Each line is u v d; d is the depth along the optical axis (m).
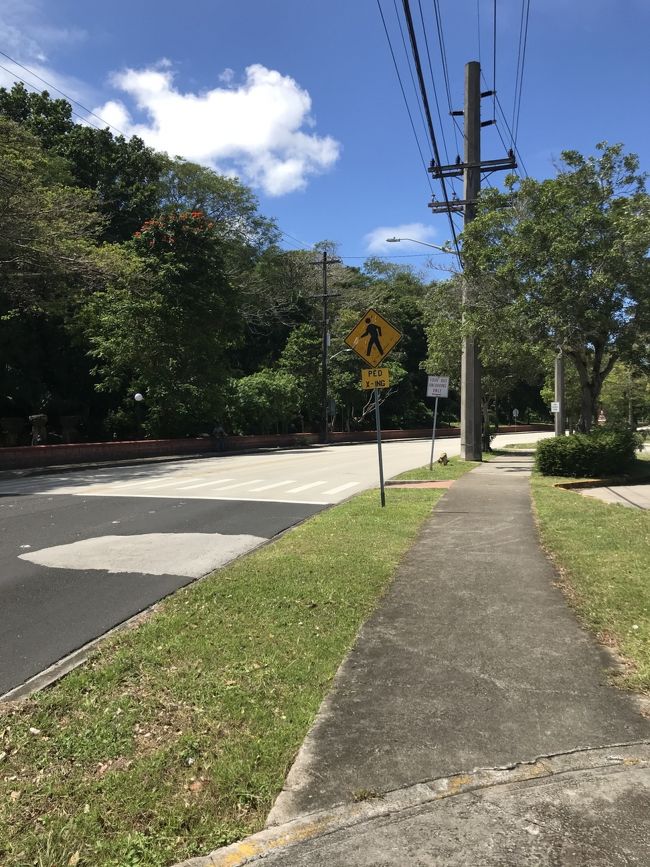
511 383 31.22
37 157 22.33
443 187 18.48
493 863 2.42
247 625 4.94
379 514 10.22
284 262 55.97
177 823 2.65
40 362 32.53
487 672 4.07
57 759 3.13
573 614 5.16
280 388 40.47
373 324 10.72
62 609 5.60
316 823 2.66
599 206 17.58
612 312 16.81
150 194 38.09
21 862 2.43
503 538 8.21
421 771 3.01
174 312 30.19
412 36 9.33
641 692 3.77
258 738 3.28
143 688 3.87
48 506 12.23
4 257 21.34
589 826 2.62
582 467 16.45
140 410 33.31
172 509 11.73
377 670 4.11
